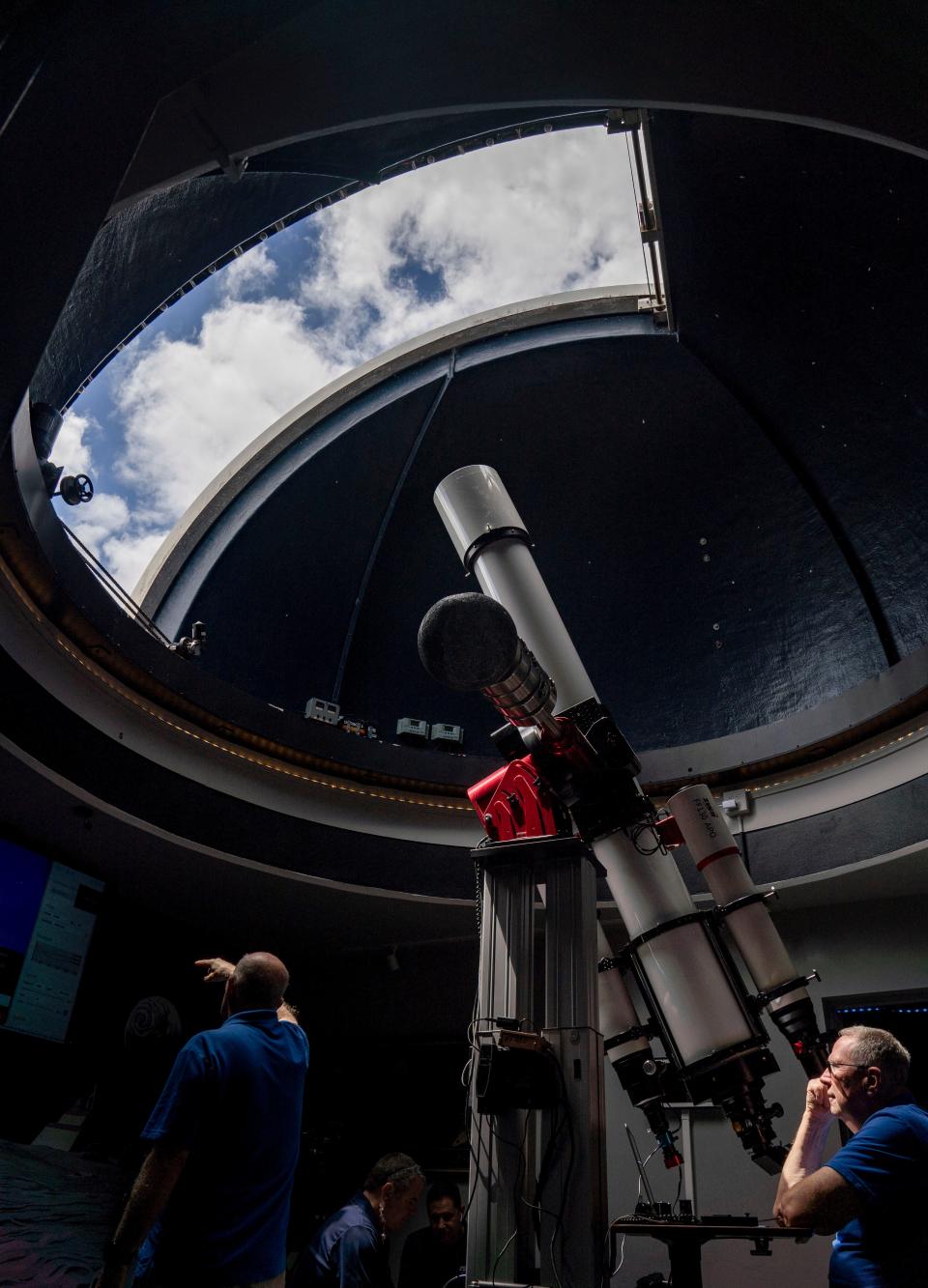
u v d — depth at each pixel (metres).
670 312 9.37
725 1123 8.12
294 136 4.17
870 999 8.12
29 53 2.75
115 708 7.59
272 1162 2.71
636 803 3.91
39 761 6.84
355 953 10.31
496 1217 3.41
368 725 9.70
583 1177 3.34
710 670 10.03
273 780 8.49
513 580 4.29
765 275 8.52
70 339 7.04
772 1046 8.12
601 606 10.59
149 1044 8.37
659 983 3.75
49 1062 8.05
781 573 9.71
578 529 10.66
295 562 10.66
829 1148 7.77
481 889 4.04
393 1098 9.75
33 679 6.86
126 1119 8.13
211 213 7.02
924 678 7.29
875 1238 2.45
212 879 8.49
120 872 8.47
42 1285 4.98
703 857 4.21
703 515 10.19
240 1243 2.54
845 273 7.96
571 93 4.08
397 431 10.45
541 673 3.58
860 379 8.52
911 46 3.33
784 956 4.01
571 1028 3.61
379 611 11.00
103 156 2.97
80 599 6.86
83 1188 6.77
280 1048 2.92
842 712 7.93
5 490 5.76
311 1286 3.67
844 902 8.48
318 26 3.79
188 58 3.04
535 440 10.53
